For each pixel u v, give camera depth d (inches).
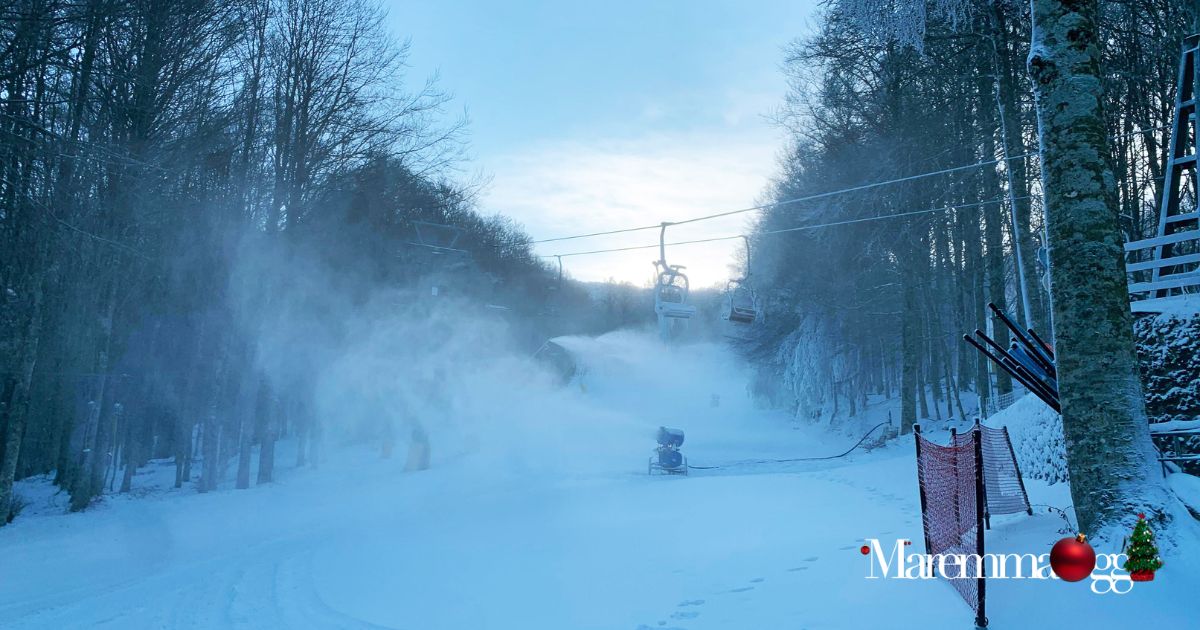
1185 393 298.7
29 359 677.3
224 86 935.7
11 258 722.2
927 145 1049.5
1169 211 396.2
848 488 572.4
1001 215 1060.5
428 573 346.0
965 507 213.5
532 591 291.4
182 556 475.8
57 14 582.9
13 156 596.4
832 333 1643.7
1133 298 388.5
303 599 311.6
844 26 925.8
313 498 770.2
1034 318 757.9
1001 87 795.4
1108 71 796.6
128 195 750.5
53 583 406.9
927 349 1595.7
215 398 970.1
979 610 179.9
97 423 866.8
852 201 1116.5
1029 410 442.6
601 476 921.5
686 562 323.6
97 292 868.6
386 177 1110.4
